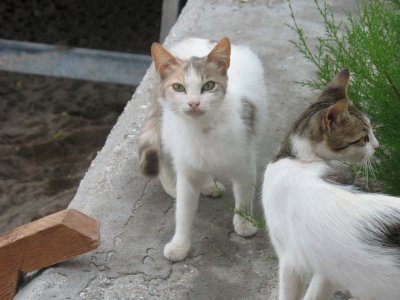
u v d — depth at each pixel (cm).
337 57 404
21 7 883
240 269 379
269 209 318
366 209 282
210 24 612
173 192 425
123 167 451
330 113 302
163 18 703
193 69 369
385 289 277
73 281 368
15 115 706
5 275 376
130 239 397
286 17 618
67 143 660
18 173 620
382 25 439
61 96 736
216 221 413
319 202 291
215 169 386
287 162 314
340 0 641
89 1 892
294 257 312
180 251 383
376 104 378
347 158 320
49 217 377
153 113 427
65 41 831
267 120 452
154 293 364
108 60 703
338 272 288
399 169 374
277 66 550
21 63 714
